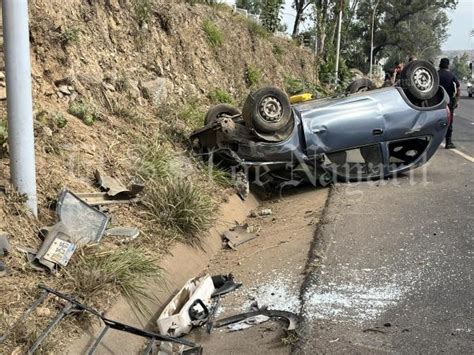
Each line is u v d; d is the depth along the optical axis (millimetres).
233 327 4559
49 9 7750
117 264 4754
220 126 8219
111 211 5820
